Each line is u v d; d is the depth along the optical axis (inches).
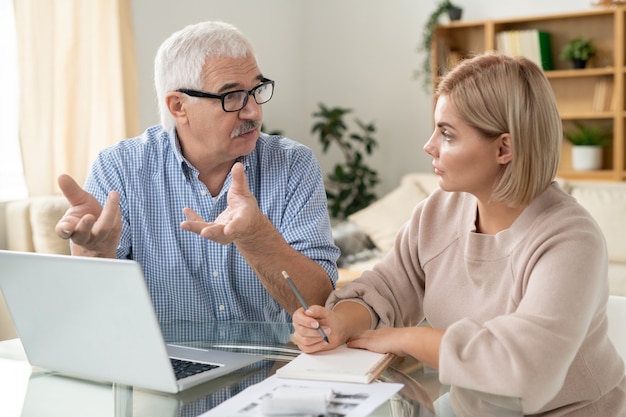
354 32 234.2
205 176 75.0
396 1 226.7
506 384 46.6
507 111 51.2
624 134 197.6
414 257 63.4
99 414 44.9
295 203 74.4
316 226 73.2
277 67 231.9
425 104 225.0
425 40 213.0
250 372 51.6
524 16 202.5
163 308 76.1
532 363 46.7
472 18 214.1
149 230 74.9
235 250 74.1
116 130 169.6
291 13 236.4
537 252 52.1
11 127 159.0
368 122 234.5
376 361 51.2
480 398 46.3
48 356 52.5
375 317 60.2
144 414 44.6
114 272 44.9
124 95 170.6
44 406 46.6
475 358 48.2
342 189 220.1
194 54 69.1
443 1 215.5
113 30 168.7
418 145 227.6
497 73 51.6
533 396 46.7
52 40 157.4
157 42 189.0
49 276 48.2
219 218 60.3
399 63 227.9
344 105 237.8
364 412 42.3
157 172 75.3
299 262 66.7
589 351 53.8
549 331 47.6
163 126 74.1
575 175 199.8
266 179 75.2
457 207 61.1
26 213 140.8
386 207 189.0
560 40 204.1
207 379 50.1
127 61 171.8
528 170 51.9
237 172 59.9
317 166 77.4
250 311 76.0
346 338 56.1
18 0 152.8
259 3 222.8
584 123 204.8
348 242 176.7
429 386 48.1
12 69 157.8
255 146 76.3
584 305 49.2
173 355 55.6
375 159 234.5
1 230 143.6
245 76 69.8
